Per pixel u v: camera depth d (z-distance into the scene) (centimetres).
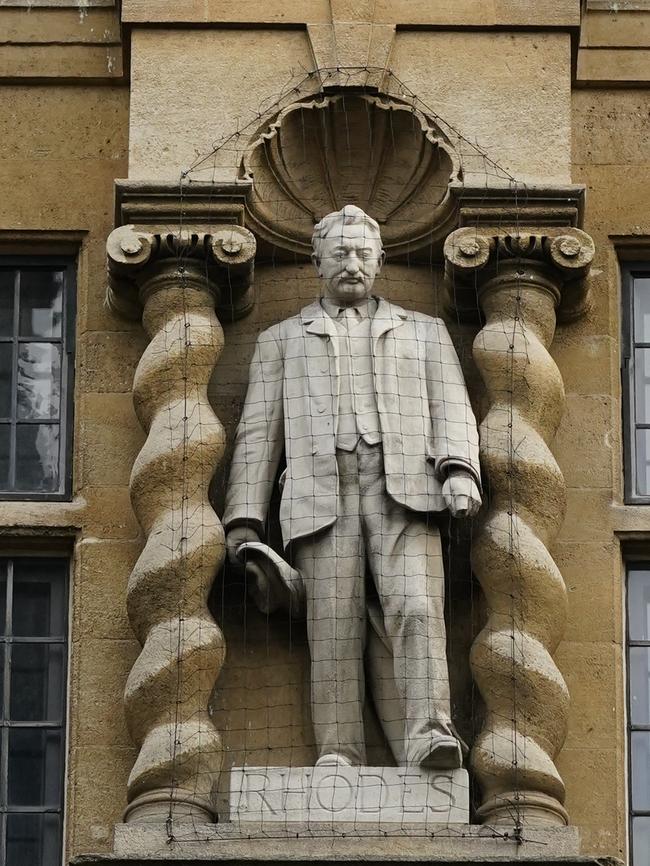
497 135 1598
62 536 1562
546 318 1573
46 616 1558
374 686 1505
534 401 1548
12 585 1562
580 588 1546
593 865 1414
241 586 1529
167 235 1566
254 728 1511
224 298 1583
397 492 1511
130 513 1562
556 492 1532
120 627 1537
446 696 1480
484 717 1498
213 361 1559
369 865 1415
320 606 1503
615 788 1508
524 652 1491
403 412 1530
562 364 1593
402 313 1561
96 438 1577
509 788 1467
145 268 1573
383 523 1510
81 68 1661
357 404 1533
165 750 1470
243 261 1563
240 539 1520
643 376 1611
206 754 1473
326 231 1566
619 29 1672
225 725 1511
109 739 1515
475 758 1474
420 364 1545
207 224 1573
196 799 1465
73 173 1641
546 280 1575
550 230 1574
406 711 1479
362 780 1462
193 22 1620
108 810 1502
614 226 1628
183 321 1560
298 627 1527
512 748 1470
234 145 1594
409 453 1522
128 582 1521
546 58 1617
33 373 1609
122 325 1600
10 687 1545
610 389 1589
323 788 1461
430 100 1606
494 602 1508
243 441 1538
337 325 1555
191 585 1504
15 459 1591
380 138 1611
